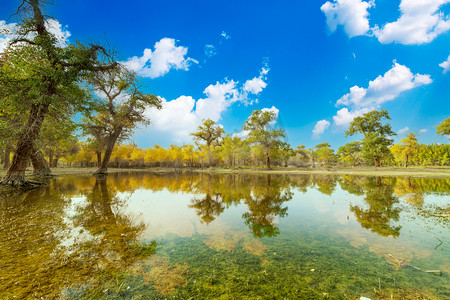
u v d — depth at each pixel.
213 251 3.71
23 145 10.73
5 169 22.52
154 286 2.60
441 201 8.38
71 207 6.86
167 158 55.09
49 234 4.35
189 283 2.69
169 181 17.83
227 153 46.66
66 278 2.72
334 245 4.02
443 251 3.71
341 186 13.88
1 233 4.35
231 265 3.20
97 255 3.43
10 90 9.23
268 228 5.11
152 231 4.74
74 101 11.91
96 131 20.75
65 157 42.91
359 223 5.51
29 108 10.26
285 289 2.57
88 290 2.48
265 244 4.07
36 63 9.97
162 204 7.93
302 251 3.74
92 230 4.67
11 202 7.53
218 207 7.53
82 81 13.20
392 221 5.64
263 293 2.48
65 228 4.76
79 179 16.97
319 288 2.60
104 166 23.12
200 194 10.59
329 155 54.81
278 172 32.94
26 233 4.38
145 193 10.58
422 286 2.64
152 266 3.11
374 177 21.69
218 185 14.86
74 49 11.76
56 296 2.35
